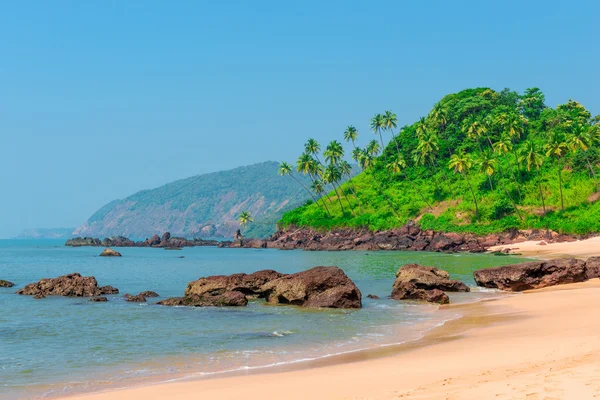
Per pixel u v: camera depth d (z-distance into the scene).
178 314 34.12
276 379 17.59
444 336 25.17
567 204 122.94
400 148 180.38
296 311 35.28
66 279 45.56
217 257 116.94
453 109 180.25
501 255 98.19
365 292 46.78
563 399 11.79
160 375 19.09
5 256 129.62
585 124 157.62
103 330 28.50
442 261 84.50
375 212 154.88
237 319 31.98
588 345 19.03
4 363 21.20
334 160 165.88
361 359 20.70
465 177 147.38
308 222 167.00
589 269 44.97
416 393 13.92
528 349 19.81
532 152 122.94
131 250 168.12
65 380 18.61
